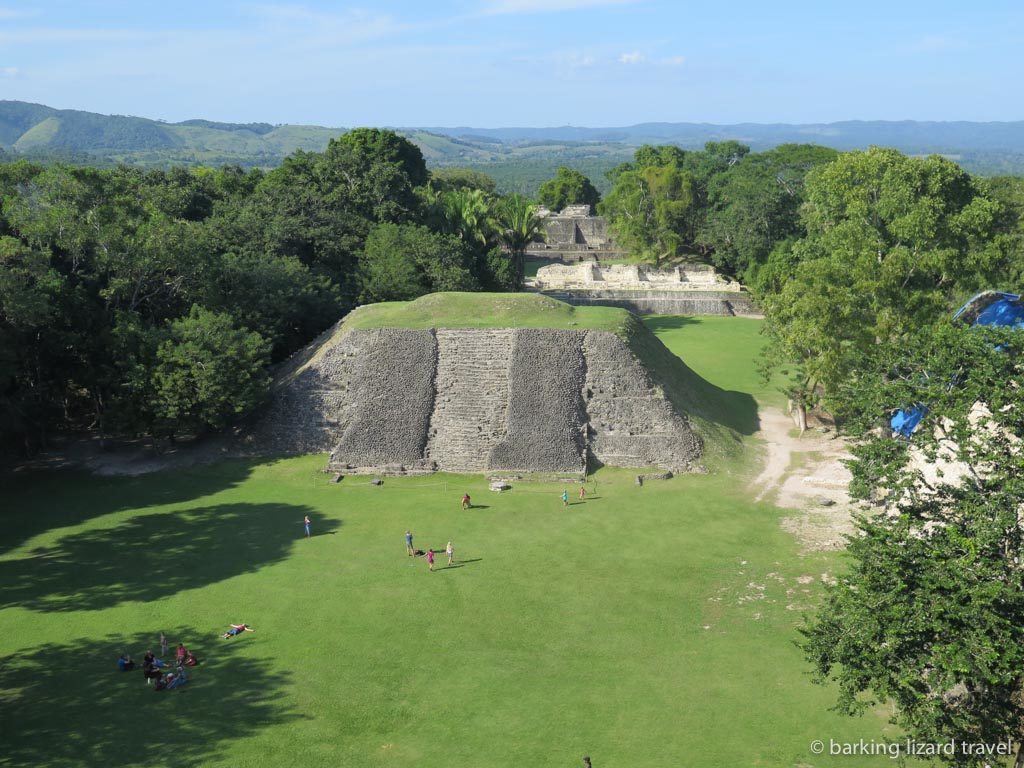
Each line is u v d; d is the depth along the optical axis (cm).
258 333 5728
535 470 4966
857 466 2434
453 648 3081
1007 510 2033
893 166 5875
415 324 5931
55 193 5381
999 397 2173
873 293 5047
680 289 10662
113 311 5609
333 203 8244
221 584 3631
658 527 4228
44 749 2459
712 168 14775
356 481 4991
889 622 2020
